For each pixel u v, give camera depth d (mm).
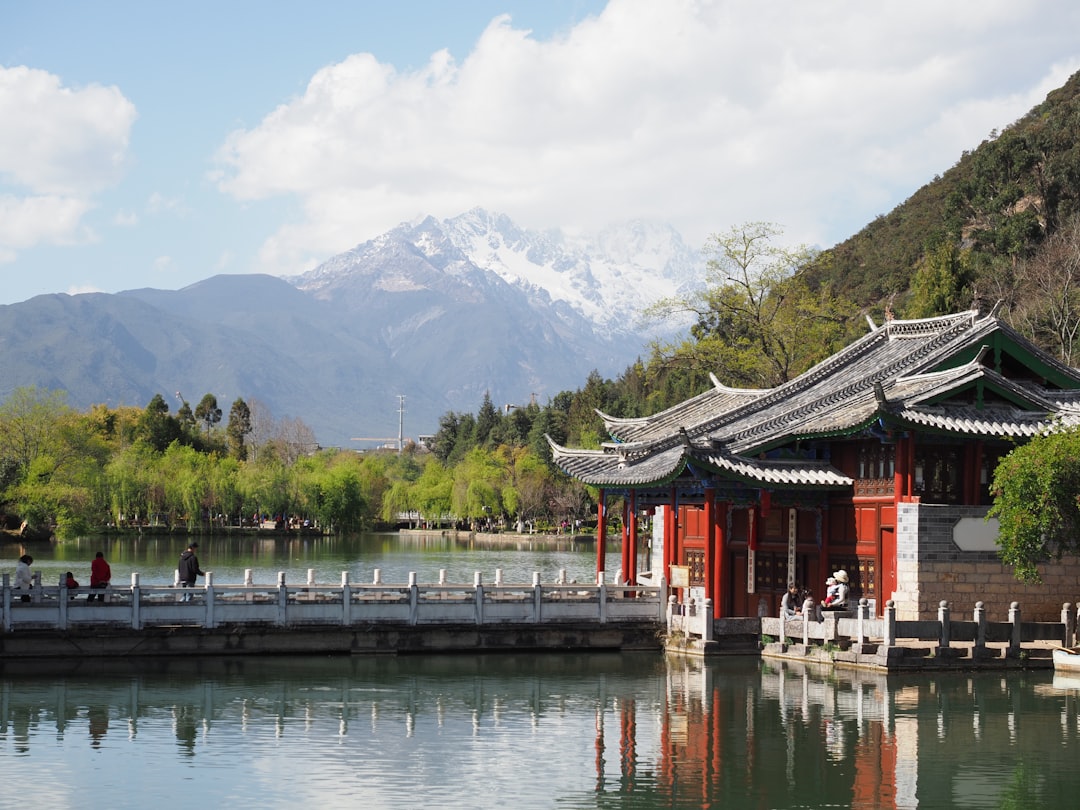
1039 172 147125
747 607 62000
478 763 36719
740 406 66750
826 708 44344
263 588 54781
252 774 35156
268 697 46281
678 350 105625
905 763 36875
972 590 54562
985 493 57031
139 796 32781
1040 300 117625
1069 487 48938
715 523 57688
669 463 59438
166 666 52031
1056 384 62219
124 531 159750
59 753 37406
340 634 55188
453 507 199000
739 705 44938
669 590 59719
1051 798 33438
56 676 49688
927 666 50969
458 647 56438
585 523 187125
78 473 119250
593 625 57969
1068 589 55812
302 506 173625
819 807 32594
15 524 135250
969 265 119125
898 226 186125
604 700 46062
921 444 56281
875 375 62375
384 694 47188
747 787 34344
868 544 57688
